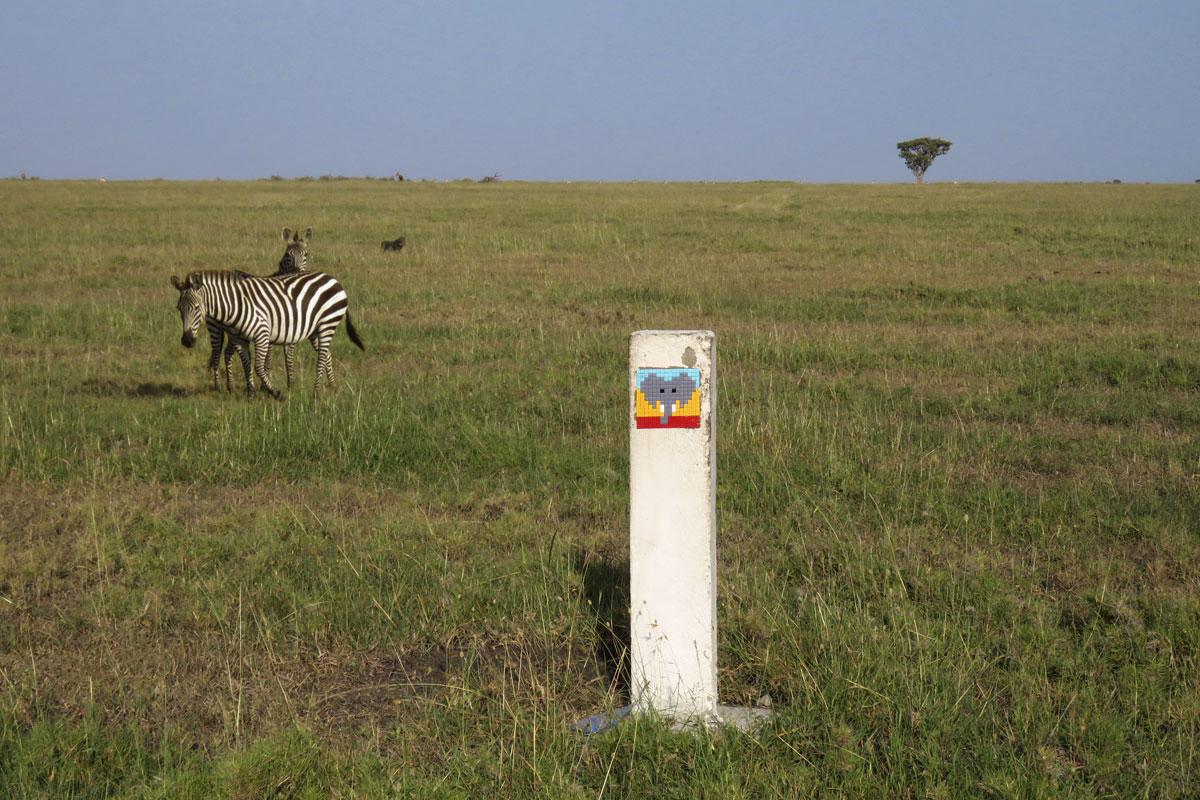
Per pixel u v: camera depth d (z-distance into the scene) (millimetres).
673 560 4027
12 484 7266
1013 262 20141
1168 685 4285
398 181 62125
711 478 3994
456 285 17391
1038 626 4801
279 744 3760
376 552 5797
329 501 6949
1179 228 26250
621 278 18312
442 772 3779
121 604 5211
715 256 21766
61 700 4309
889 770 3699
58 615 5180
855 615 4891
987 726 3922
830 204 37969
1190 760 3680
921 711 3982
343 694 4398
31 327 13195
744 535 6258
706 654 4059
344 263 20188
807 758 3793
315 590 5316
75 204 33562
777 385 10125
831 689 4156
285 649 4773
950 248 22609
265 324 9758
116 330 13148
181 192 42344
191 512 6762
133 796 3535
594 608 5141
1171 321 13453
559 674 4566
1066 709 4027
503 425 8711
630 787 3602
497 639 4926
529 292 16641
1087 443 7980
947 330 13211
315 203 36406
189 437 8195
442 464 7738
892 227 28172
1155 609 4949
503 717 4082
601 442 8172
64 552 5980
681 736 3854
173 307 14836
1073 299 15367
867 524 6398
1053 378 10273
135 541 6129
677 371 3951
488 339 12789
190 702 4316
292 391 10023
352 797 3527
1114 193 44688
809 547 5961
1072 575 5531
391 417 8586
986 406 9250
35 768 3711
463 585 5340
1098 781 3639
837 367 10953
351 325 10961
